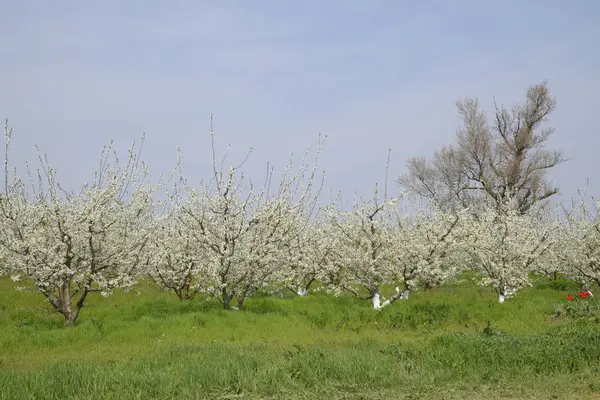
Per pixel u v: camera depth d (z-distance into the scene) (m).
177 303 18.84
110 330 14.64
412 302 20.20
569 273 25.59
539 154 40.88
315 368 9.80
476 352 10.88
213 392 8.96
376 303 20.64
